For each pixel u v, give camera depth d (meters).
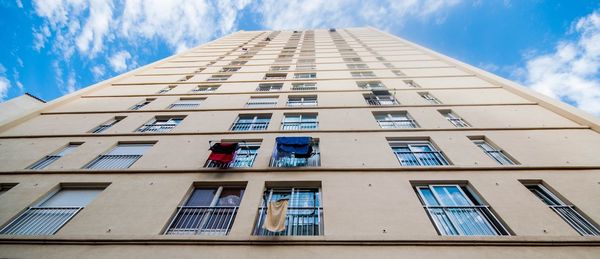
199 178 8.17
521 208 6.50
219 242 5.88
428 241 5.67
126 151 10.23
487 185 7.37
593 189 6.96
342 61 22.23
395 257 5.45
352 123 11.27
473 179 7.63
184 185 7.90
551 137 9.44
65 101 14.16
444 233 6.27
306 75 19.20
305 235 6.38
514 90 13.66
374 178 7.82
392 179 7.75
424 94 14.71
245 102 14.32
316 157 9.38
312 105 13.98
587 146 8.71
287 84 17.16
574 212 6.49
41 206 7.50
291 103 14.44
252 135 10.70
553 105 11.40
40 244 6.03
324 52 25.97
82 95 15.32
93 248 5.90
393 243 5.69
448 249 5.55
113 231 6.30
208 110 13.20
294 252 5.65
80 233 6.27
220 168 8.51
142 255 5.69
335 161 8.67
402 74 18.17
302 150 8.98
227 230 6.63
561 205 6.70
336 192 7.29
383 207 6.67
